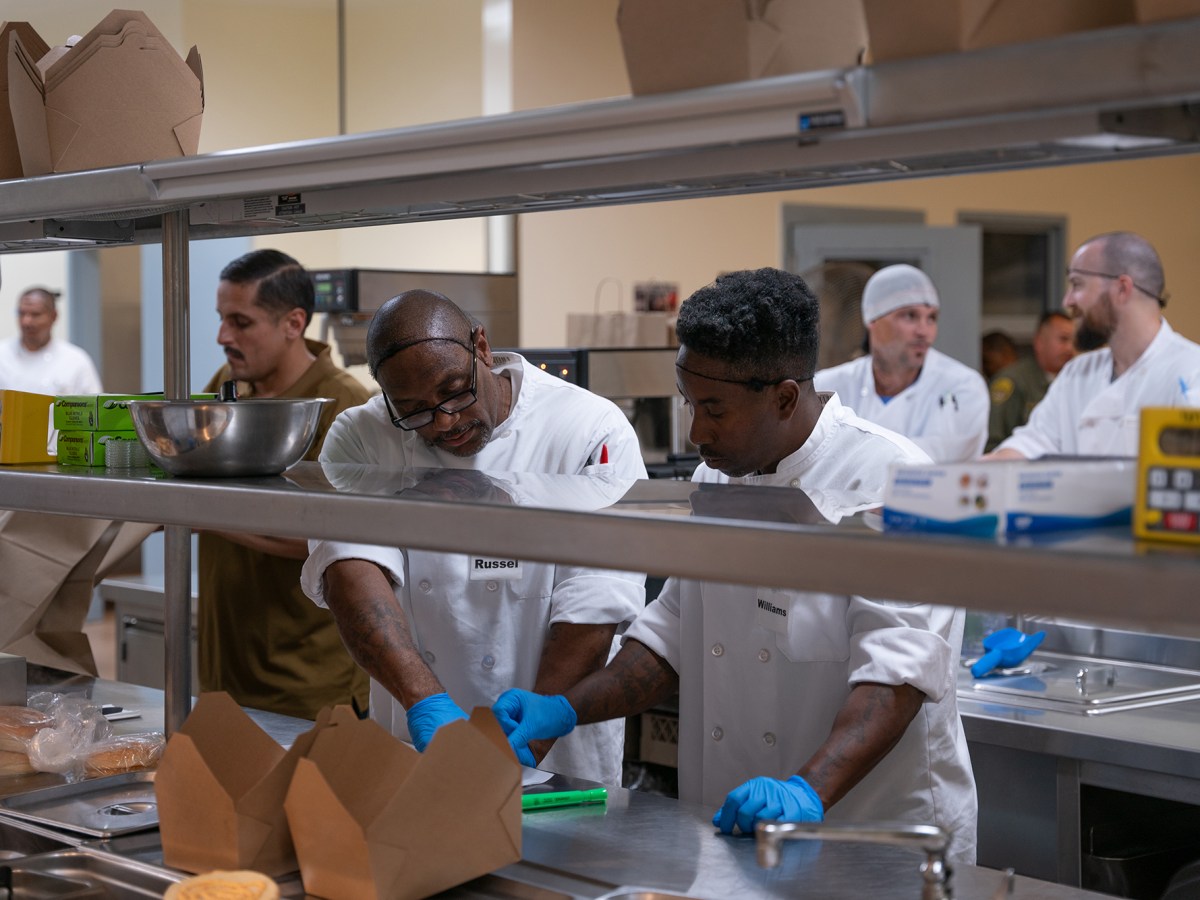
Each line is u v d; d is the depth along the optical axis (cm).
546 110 125
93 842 158
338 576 198
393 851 133
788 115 112
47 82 175
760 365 169
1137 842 234
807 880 141
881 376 473
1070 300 407
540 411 213
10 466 185
